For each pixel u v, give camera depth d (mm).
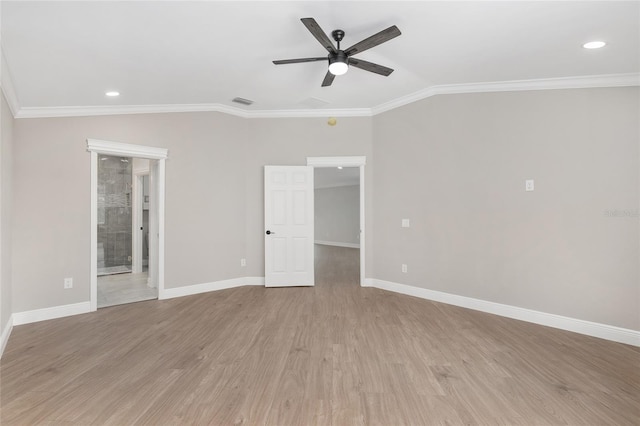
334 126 5145
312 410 2004
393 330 3307
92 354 2789
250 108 5027
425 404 2064
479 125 3934
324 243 12297
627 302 3072
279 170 5098
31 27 2387
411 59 3240
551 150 3471
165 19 2412
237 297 4539
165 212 4508
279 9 2357
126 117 4234
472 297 3990
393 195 4805
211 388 2250
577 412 1986
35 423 1892
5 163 3096
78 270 3896
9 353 2818
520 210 3646
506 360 2658
